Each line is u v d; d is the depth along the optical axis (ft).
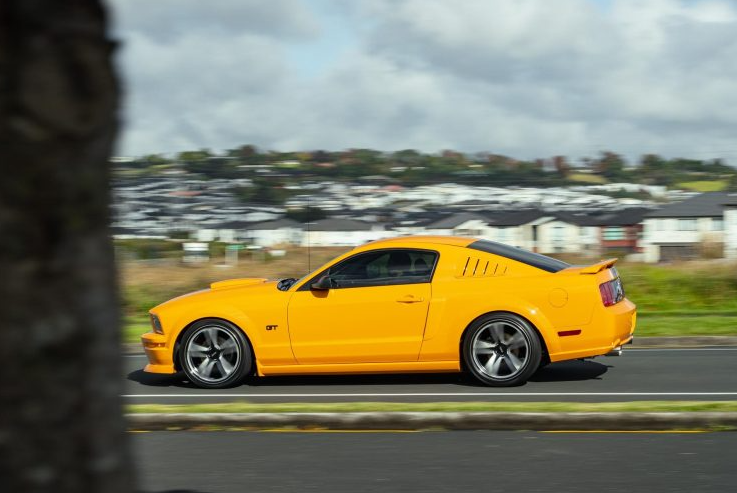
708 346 54.70
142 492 22.56
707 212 269.03
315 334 39.63
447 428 29.71
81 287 9.64
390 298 39.19
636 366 45.27
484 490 22.29
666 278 83.97
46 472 9.51
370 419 30.01
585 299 38.37
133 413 30.78
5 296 9.30
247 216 161.68
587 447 26.73
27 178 9.27
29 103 9.15
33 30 9.15
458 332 38.81
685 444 26.94
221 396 38.40
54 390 9.51
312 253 110.42
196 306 40.63
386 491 22.38
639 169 281.13
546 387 38.91
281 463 25.48
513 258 39.60
